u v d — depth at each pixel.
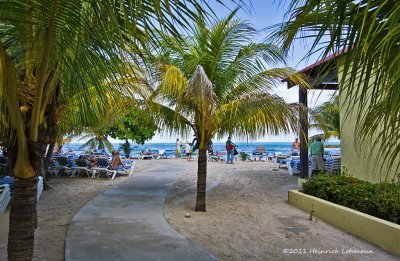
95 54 2.44
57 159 14.54
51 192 10.34
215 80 7.30
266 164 21.28
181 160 24.75
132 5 1.76
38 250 4.82
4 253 4.75
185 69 7.36
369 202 5.75
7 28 2.61
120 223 6.15
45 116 3.18
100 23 2.15
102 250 4.63
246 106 6.69
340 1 1.67
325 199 7.23
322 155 12.18
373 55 1.65
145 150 29.94
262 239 5.54
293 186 11.91
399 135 1.77
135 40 2.26
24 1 2.05
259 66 7.01
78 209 7.84
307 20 2.03
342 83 1.76
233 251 4.93
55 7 2.11
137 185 11.35
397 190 5.70
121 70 2.64
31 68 2.94
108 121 6.61
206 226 6.34
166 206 8.14
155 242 5.02
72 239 5.13
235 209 7.99
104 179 13.56
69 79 2.99
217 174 15.71
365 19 1.54
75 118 5.50
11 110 2.68
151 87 6.47
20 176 3.05
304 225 6.48
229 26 6.70
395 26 1.44
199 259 4.32
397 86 1.50
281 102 6.75
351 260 4.62
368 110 1.84
